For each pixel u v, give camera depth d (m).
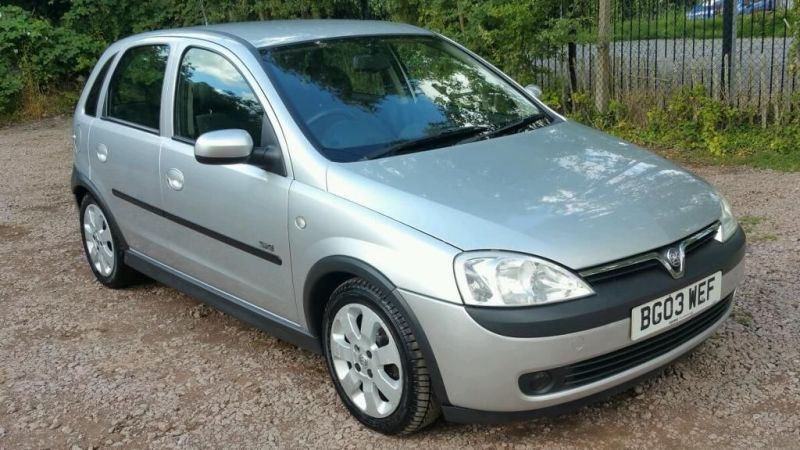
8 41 13.56
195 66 4.39
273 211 3.70
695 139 8.03
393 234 3.16
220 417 3.68
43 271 5.91
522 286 2.93
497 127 4.12
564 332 2.90
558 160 3.67
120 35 14.41
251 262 3.95
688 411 3.45
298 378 4.00
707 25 10.58
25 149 11.08
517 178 3.44
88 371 4.23
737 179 7.02
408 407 3.21
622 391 3.33
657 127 8.32
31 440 3.60
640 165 3.69
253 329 4.62
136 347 4.50
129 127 4.85
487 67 4.71
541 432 3.35
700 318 3.38
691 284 3.20
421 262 3.06
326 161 3.57
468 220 3.10
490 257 2.96
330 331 3.54
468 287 2.95
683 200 3.44
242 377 4.05
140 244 4.91
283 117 3.76
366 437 3.43
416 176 3.43
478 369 2.97
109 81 5.22
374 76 4.16
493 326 2.91
